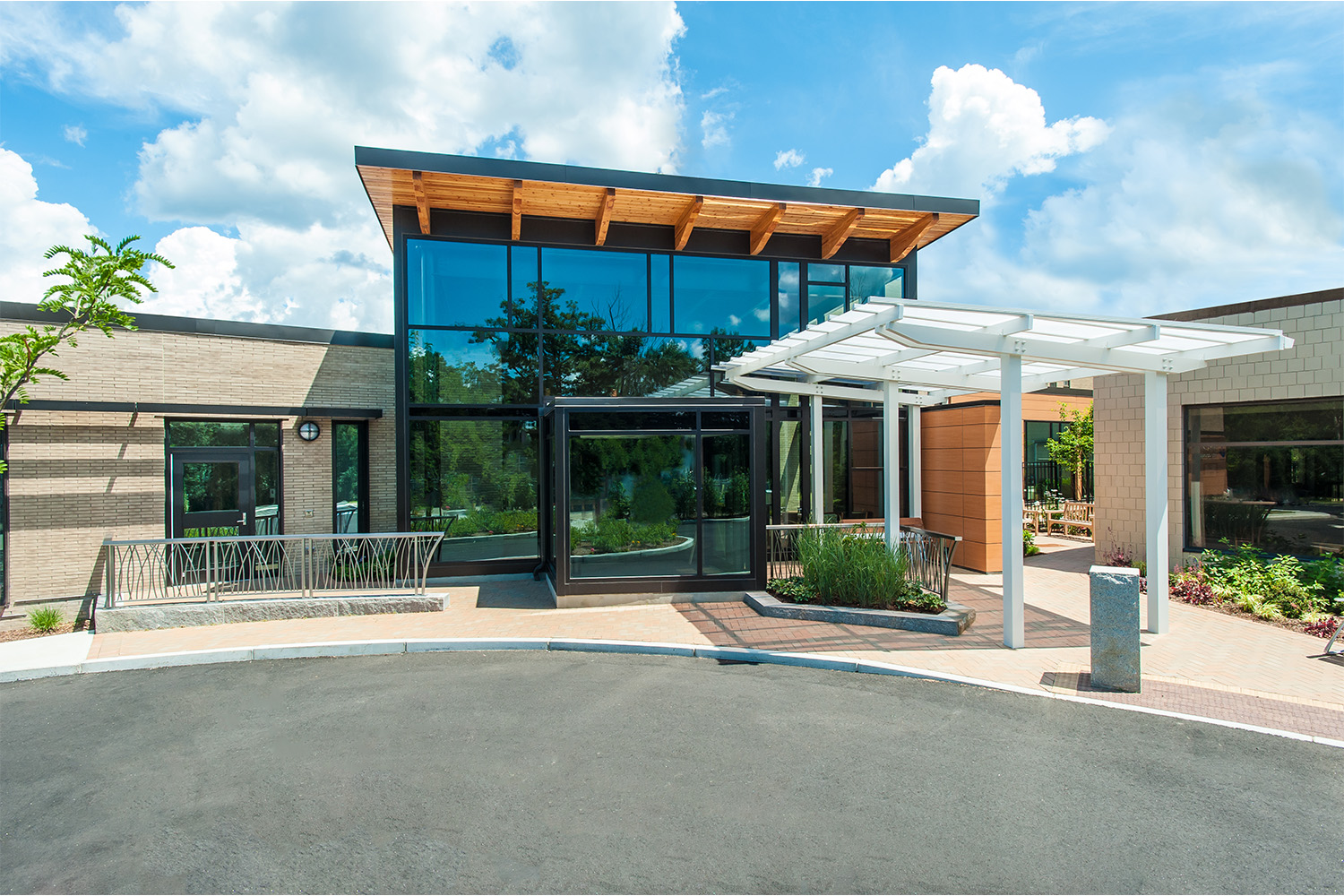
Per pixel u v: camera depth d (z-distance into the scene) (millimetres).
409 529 11516
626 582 9539
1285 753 4836
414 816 4105
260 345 11984
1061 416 21547
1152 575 7867
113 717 5859
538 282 12172
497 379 11938
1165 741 5043
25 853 3771
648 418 9703
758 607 9039
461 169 10438
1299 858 3590
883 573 8555
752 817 4039
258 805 4277
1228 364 10305
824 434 13531
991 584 10891
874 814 4055
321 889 3412
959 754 4855
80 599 10180
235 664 7363
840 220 12594
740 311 13062
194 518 11312
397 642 7777
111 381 10648
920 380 9859
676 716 5641
